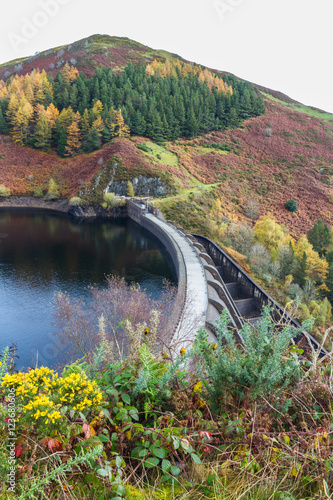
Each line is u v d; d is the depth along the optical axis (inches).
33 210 3196.4
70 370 92.1
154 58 7440.9
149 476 82.9
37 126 3914.9
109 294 828.0
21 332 975.6
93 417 85.7
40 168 3698.3
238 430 86.4
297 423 98.0
